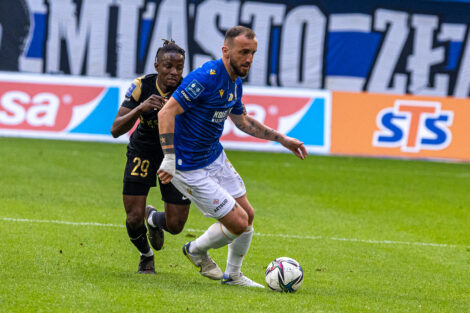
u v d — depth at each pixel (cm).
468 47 6650
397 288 2103
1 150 5022
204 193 1905
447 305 1856
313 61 6575
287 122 6078
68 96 5994
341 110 6153
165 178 1817
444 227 3325
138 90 2066
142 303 1650
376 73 6612
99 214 3089
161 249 2494
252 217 1994
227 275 1994
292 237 2864
